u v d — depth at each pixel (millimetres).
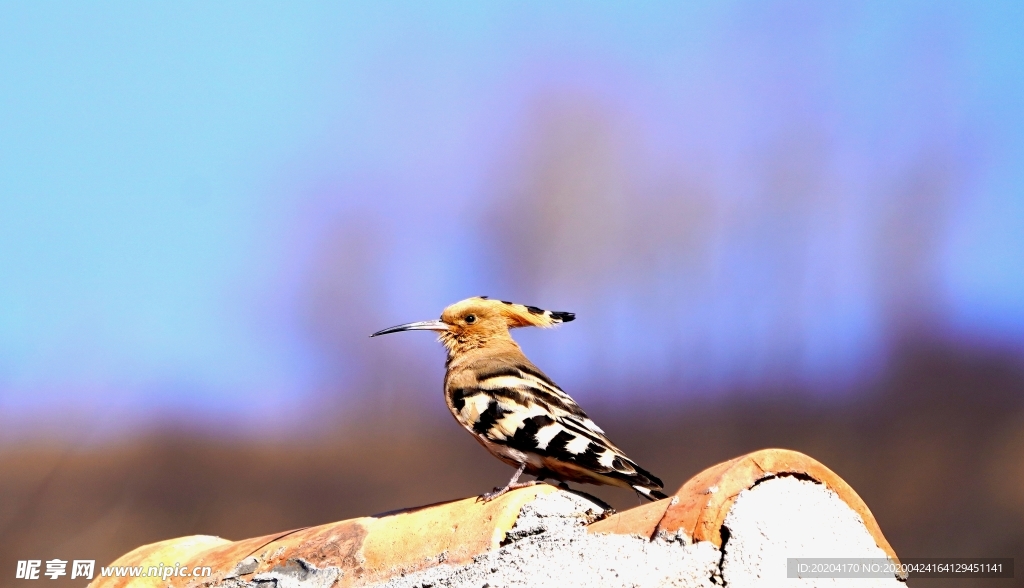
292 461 19594
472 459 19797
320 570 5930
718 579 4695
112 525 14695
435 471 18875
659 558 4754
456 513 5859
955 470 15078
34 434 18703
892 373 20250
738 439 18172
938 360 20219
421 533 5824
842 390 19969
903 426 17422
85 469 17797
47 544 13883
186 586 6371
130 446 19125
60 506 15500
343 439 21984
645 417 20797
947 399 18094
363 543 5988
